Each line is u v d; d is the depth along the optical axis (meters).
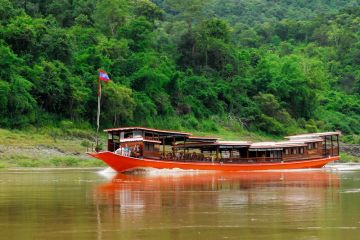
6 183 50.22
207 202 33.88
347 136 155.62
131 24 150.00
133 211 29.50
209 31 168.25
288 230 23.27
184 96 142.50
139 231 23.06
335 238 21.41
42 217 27.16
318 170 81.81
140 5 177.88
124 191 41.91
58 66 114.25
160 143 72.44
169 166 71.50
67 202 33.81
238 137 137.38
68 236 21.95
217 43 163.12
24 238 21.55
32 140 95.06
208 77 158.50
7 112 100.38
